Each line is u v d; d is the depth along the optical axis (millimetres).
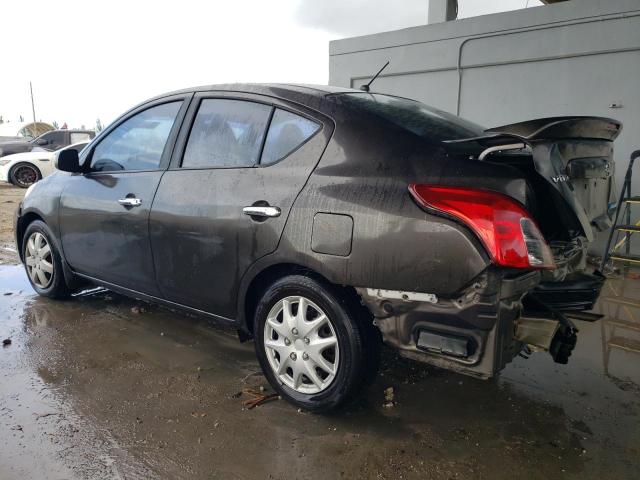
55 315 4109
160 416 2660
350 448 2406
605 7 5758
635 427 2596
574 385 3039
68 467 2256
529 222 2104
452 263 2100
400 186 2273
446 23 6980
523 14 6336
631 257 5254
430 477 2215
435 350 2211
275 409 2736
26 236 4473
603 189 2713
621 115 5891
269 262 2639
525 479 2207
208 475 2217
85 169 3930
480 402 2832
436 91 7262
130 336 3699
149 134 3498
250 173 2795
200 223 2945
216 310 3021
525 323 2221
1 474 2199
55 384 2986
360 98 2832
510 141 2244
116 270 3633
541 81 6379
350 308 2445
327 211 2414
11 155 14047
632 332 3877
